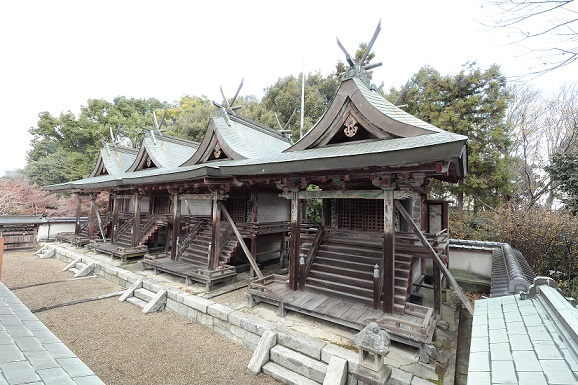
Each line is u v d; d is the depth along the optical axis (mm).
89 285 9195
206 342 5660
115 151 18250
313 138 6840
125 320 6516
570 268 8430
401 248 5941
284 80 25000
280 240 12258
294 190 6766
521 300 3531
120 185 11531
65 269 11055
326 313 5266
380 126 5848
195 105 36719
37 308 6945
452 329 5738
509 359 2115
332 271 6543
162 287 7812
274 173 6320
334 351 4441
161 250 13867
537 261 8875
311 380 4328
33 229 15703
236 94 12375
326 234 7422
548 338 2348
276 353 4820
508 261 6312
